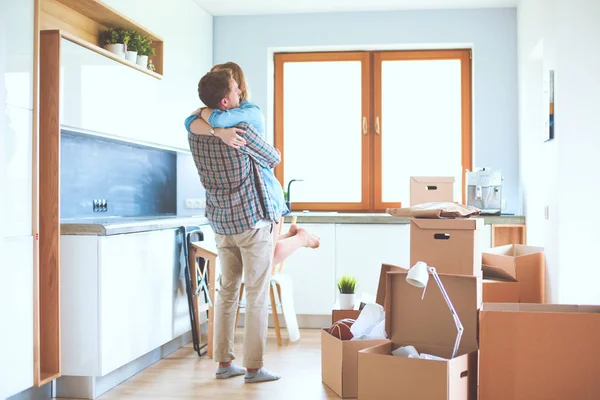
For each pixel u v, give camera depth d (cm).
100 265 327
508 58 564
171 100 488
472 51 575
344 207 600
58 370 318
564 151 402
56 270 317
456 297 302
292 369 394
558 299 402
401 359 277
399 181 598
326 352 355
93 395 332
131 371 378
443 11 570
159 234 397
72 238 330
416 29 573
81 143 420
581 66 402
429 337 307
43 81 318
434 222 330
